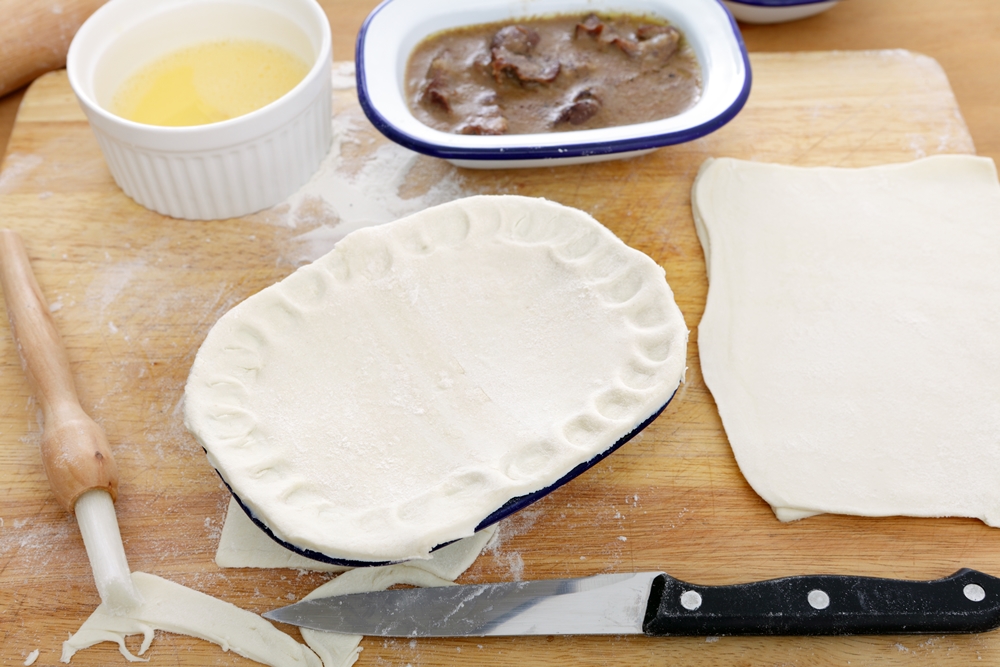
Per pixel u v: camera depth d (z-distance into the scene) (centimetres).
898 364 45
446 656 40
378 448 40
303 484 39
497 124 49
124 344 46
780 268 47
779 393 44
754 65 55
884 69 55
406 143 47
